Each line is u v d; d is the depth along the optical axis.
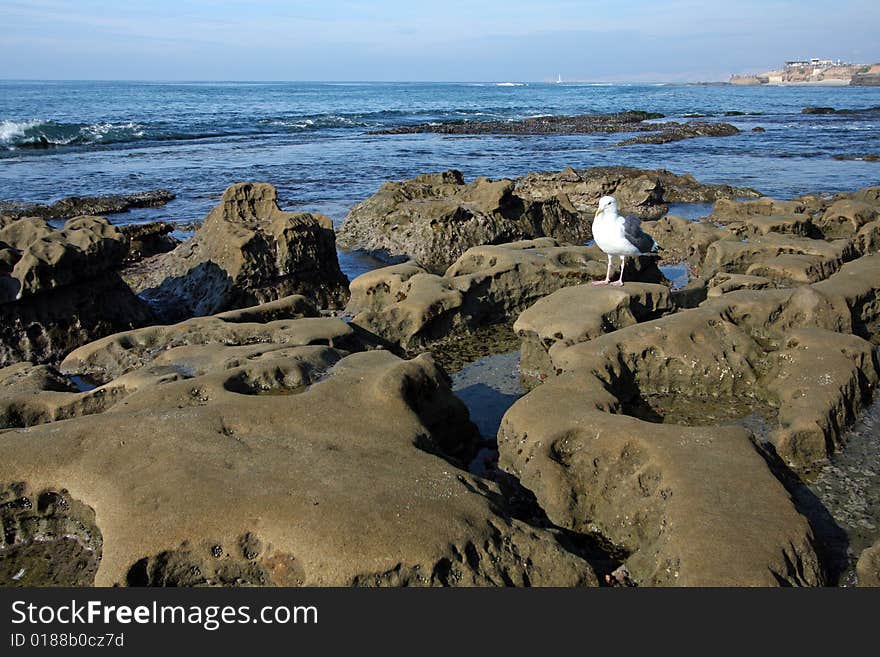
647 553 5.21
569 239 18.28
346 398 6.20
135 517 4.71
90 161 32.47
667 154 37.34
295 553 4.45
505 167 31.89
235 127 51.22
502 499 5.32
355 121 59.78
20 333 9.95
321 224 13.67
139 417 5.71
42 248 9.99
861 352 8.23
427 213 16.47
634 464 5.96
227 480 4.96
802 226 15.59
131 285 13.62
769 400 8.09
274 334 9.07
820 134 48.19
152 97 98.25
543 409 6.74
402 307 10.43
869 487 6.43
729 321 9.02
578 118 63.53
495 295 11.52
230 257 12.46
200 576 4.62
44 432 5.57
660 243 17.42
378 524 4.56
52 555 5.18
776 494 5.30
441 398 7.05
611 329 9.33
